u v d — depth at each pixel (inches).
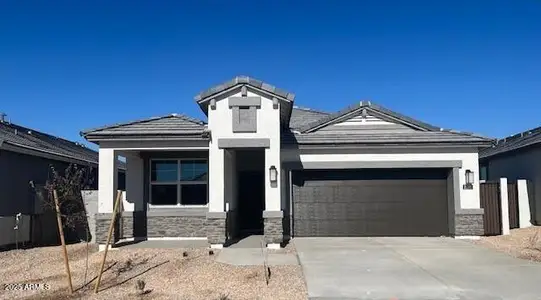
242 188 775.1
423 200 694.5
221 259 517.3
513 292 391.9
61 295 407.2
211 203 599.2
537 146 800.9
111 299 390.9
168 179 716.7
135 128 657.6
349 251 565.3
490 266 486.3
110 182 644.1
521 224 770.2
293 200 695.7
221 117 609.9
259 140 604.7
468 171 679.1
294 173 698.2
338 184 697.0
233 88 609.0
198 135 648.4
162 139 649.6
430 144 679.1
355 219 692.7
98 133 643.5
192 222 702.5
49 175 795.4
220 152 605.6
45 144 880.3
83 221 599.2
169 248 592.4
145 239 692.7
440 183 697.6
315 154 687.7
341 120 716.0
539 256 536.4
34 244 709.3
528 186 806.5
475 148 683.4
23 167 724.7
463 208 673.0
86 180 791.7
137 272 476.4
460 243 625.3
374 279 433.7
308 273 455.5
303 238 676.1
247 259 517.0
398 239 663.1
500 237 670.5
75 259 555.2
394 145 680.4
